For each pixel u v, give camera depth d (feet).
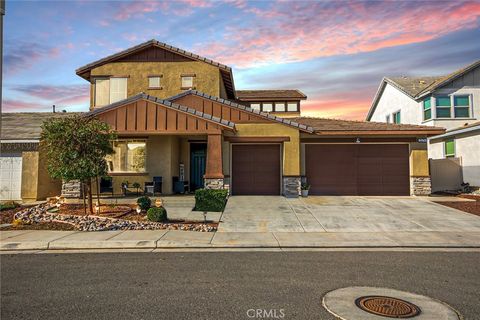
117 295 17.78
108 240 30.09
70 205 47.98
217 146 50.88
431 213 43.21
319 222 38.73
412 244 29.99
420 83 95.91
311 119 69.87
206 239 31.22
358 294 17.94
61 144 38.83
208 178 50.42
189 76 68.13
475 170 65.67
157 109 51.29
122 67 68.49
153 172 57.62
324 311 15.78
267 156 57.67
